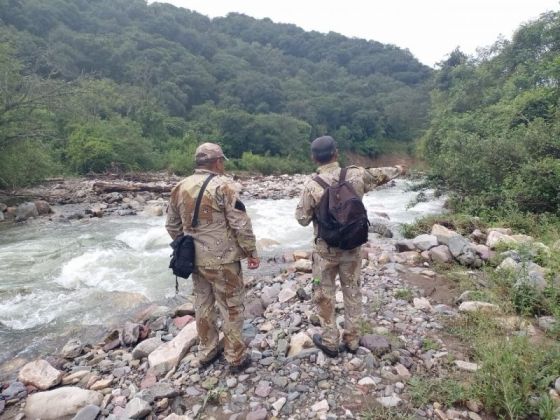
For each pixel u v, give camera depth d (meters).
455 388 2.63
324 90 79.00
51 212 11.74
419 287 4.74
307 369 2.99
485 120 16.20
